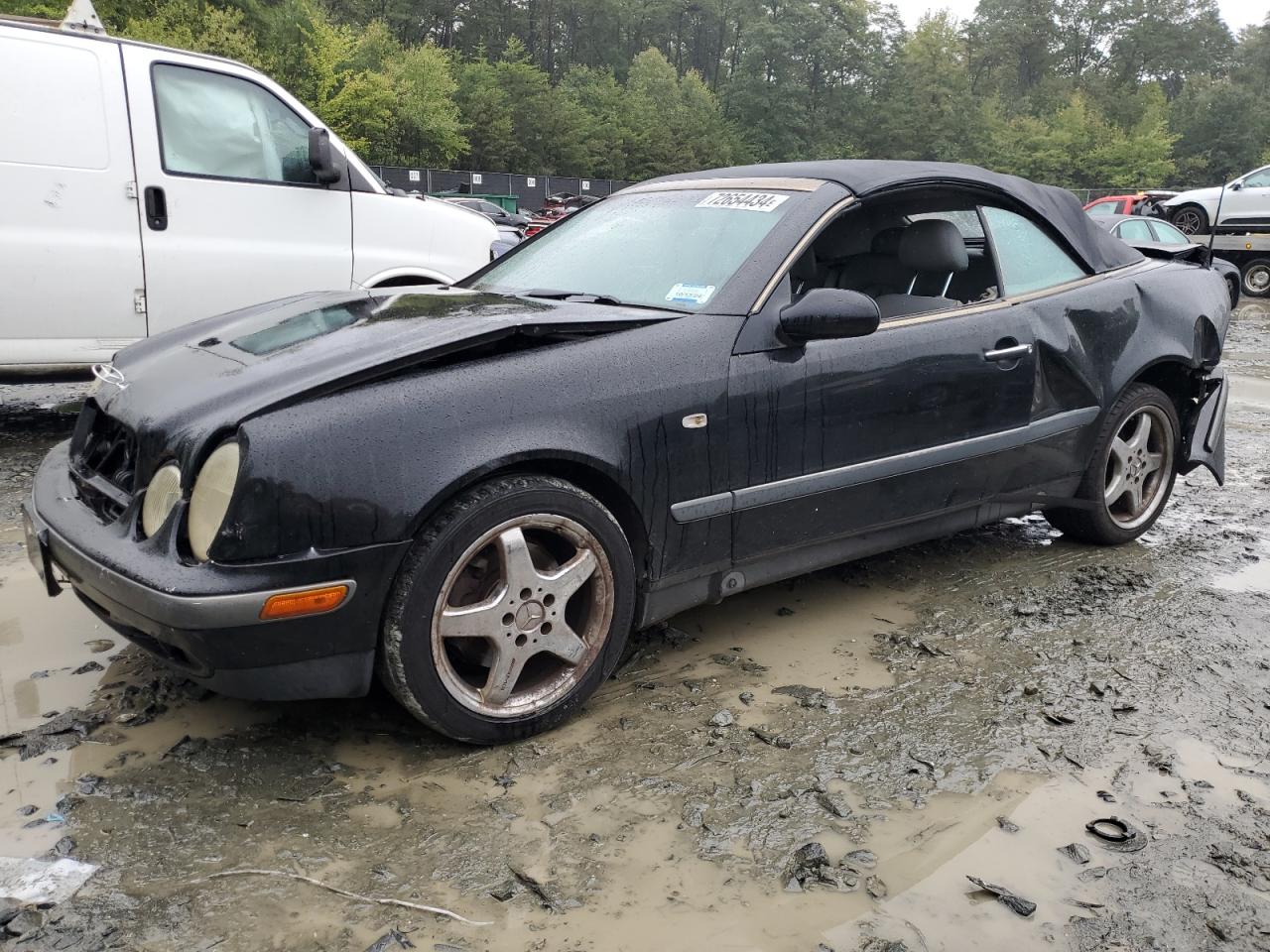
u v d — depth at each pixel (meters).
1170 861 2.20
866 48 93.25
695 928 1.96
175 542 2.26
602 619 2.70
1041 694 2.96
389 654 2.38
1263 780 2.54
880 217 3.41
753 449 2.91
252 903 1.98
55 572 2.88
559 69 102.31
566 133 71.75
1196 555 4.30
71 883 2.02
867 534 3.34
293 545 2.22
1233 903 2.07
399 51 60.03
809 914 2.00
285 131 5.86
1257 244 19.28
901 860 2.18
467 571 2.52
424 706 2.43
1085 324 3.85
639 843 2.21
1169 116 97.12
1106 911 2.04
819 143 91.25
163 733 2.60
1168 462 4.36
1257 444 6.78
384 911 1.97
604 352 2.68
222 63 5.64
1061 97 103.06
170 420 2.42
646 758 2.56
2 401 7.24
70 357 5.41
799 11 91.12
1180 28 112.94
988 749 2.65
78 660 3.02
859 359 3.13
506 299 3.13
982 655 3.22
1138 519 4.36
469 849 2.17
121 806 2.27
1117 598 3.75
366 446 2.29
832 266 3.34
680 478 2.77
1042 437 3.72
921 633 3.40
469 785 2.42
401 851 2.16
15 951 1.82
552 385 2.55
